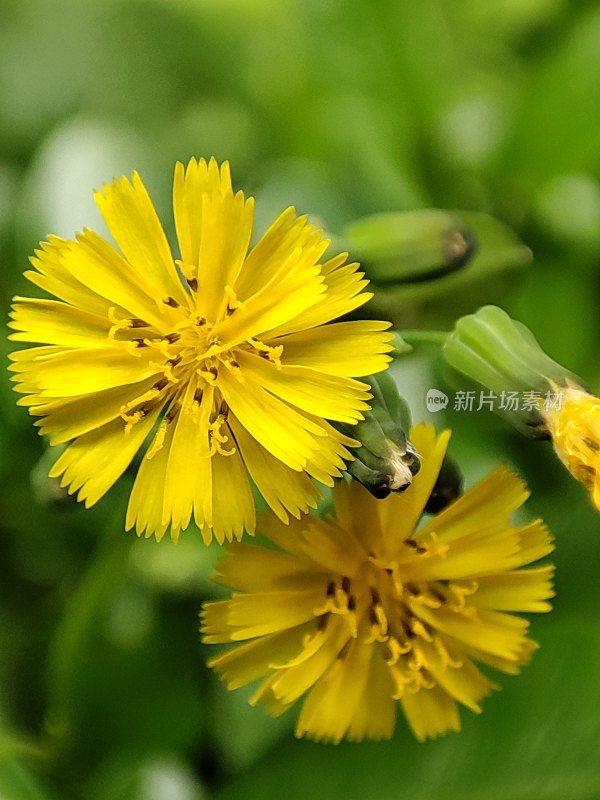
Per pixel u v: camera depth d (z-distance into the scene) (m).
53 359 0.06
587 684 0.07
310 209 0.08
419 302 0.08
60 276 0.06
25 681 0.08
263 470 0.06
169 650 0.08
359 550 0.06
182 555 0.08
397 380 0.08
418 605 0.06
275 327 0.06
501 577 0.06
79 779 0.07
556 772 0.07
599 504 0.06
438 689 0.06
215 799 0.07
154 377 0.06
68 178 0.08
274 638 0.06
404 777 0.07
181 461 0.06
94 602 0.07
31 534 0.08
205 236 0.06
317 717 0.06
